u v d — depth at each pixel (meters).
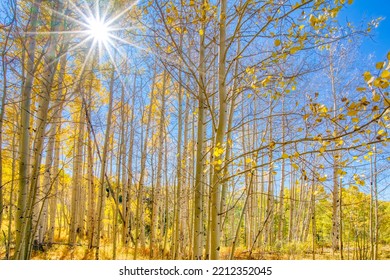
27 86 4.27
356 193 8.07
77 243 10.70
